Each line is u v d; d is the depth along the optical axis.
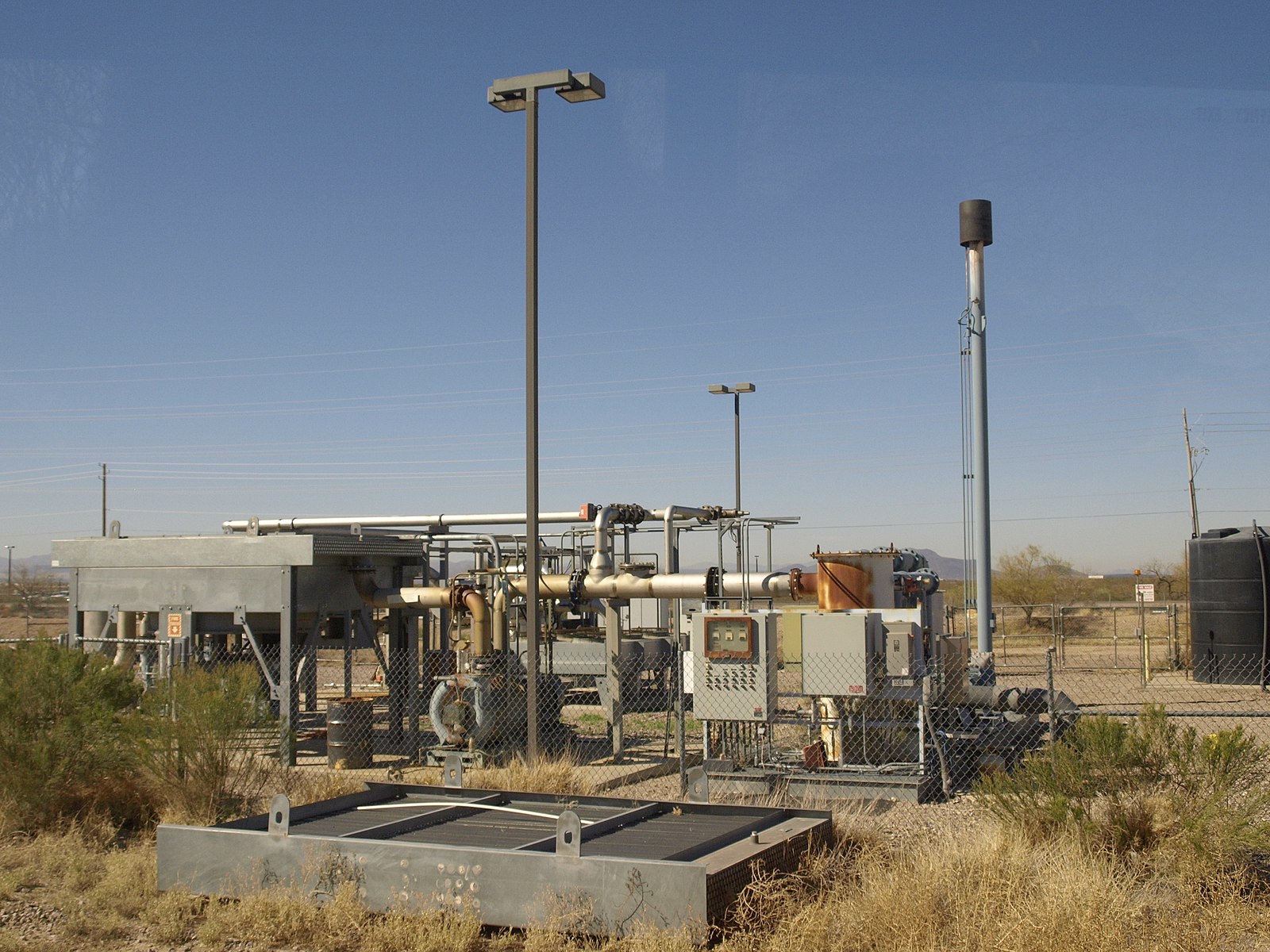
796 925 7.59
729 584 18.34
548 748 17.12
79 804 12.16
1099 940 7.29
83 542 18.36
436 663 18.17
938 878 8.24
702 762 14.97
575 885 7.84
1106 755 9.97
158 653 18.92
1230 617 27.88
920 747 13.76
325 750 18.14
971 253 24.39
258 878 8.79
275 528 27.08
